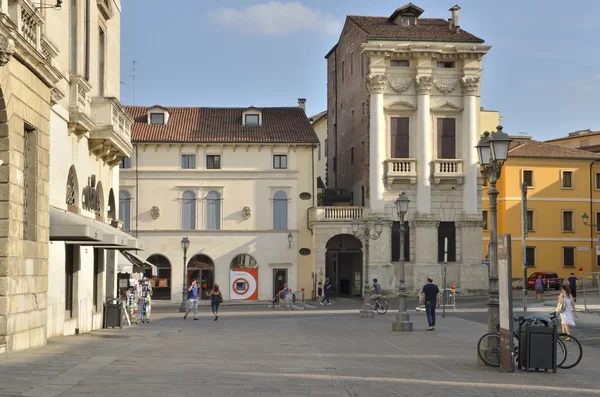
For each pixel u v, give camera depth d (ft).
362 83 223.30
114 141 103.65
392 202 215.51
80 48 95.40
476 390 52.49
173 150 215.31
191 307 147.13
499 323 65.05
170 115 223.71
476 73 217.15
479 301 199.72
